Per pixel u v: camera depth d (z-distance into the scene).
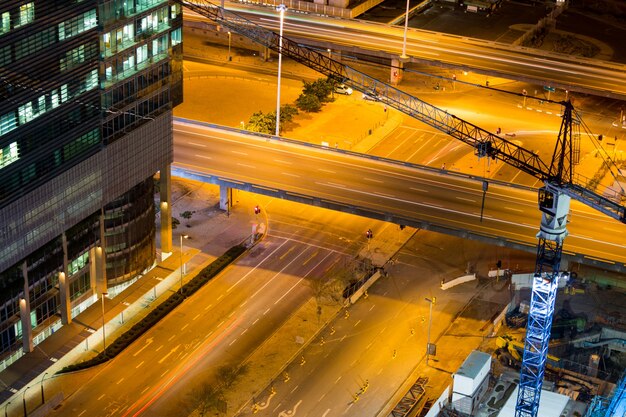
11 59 189.88
